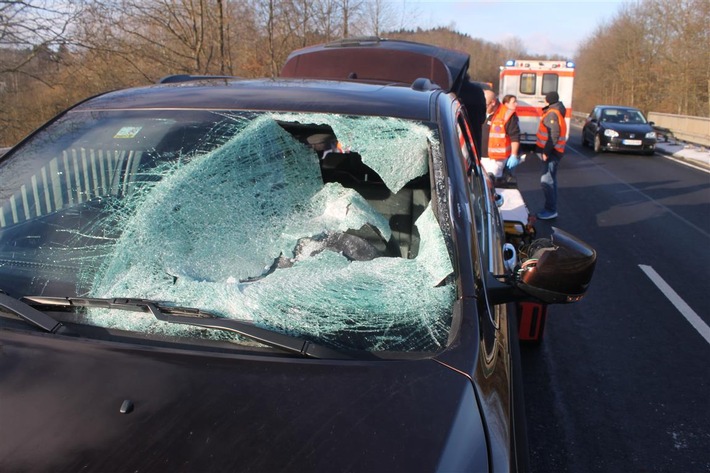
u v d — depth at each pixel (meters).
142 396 1.49
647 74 42.88
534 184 13.20
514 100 8.80
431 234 2.01
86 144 2.41
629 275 6.62
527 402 3.87
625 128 18.92
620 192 12.20
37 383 1.54
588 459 3.29
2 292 1.85
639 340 4.89
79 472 1.34
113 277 1.98
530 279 1.87
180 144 2.38
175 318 1.71
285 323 1.75
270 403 1.47
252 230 2.25
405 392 1.51
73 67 11.76
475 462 1.38
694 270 6.84
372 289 1.87
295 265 2.03
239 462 1.34
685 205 10.77
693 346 4.79
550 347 4.74
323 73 5.61
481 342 1.70
